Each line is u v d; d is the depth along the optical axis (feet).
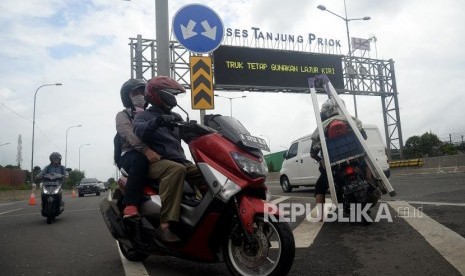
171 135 13.88
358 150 19.26
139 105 14.73
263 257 11.37
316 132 20.62
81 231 24.03
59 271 14.34
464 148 134.51
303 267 13.00
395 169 79.15
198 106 25.77
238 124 12.50
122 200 14.32
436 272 11.54
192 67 25.89
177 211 11.96
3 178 133.49
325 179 20.75
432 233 15.61
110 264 15.03
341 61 86.48
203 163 11.86
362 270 12.30
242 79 77.00
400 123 95.91
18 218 35.53
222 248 11.99
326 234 17.38
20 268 14.97
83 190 107.86
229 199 11.30
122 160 13.70
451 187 32.01
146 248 13.14
